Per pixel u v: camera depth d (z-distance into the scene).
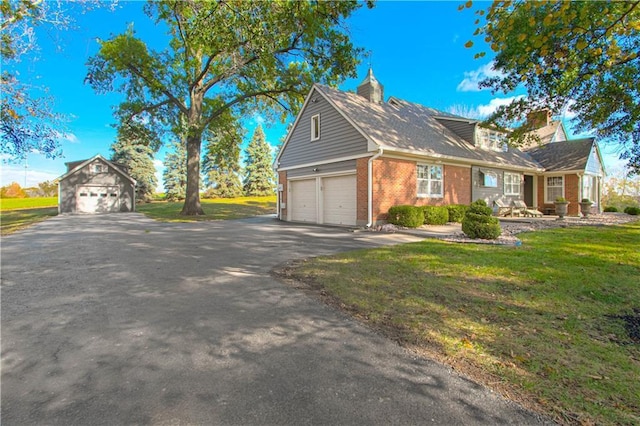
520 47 5.77
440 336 3.21
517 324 3.47
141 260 7.11
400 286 4.86
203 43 11.08
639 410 2.10
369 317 3.72
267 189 49.59
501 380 2.46
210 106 21.77
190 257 7.41
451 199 15.88
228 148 24.67
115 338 3.25
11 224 16.97
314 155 15.98
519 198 20.05
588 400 2.21
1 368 2.69
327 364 2.72
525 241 8.97
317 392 2.33
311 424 2.00
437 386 2.39
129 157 41.09
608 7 4.16
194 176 21.59
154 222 17.53
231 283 5.21
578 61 4.94
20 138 9.39
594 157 21.34
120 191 28.81
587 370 2.57
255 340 3.18
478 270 5.72
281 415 2.09
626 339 3.11
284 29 10.37
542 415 2.07
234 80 20.83
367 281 5.15
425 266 6.07
